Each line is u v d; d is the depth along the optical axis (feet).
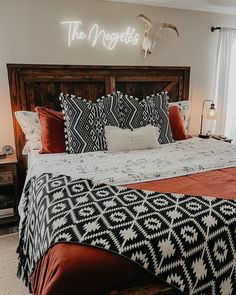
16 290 5.53
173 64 10.57
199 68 11.12
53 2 8.24
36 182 5.45
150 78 10.08
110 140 7.72
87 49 9.01
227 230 3.76
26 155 8.43
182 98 10.86
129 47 9.61
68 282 3.02
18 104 8.40
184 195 4.63
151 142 7.91
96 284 3.13
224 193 4.80
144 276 3.32
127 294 3.13
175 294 3.34
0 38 7.93
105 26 9.07
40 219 4.19
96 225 3.60
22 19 8.03
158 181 5.44
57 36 8.52
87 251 3.19
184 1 9.79
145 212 3.95
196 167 6.21
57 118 7.81
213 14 10.69
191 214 3.90
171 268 3.35
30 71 8.34
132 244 3.29
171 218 3.78
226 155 7.23
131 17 9.36
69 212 3.96
